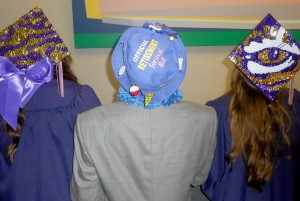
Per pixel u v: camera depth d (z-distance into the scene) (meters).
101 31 1.43
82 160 0.73
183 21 1.47
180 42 0.69
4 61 0.78
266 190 0.92
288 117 0.89
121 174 0.71
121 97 0.71
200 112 0.74
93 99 0.97
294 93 0.97
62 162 0.91
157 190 0.71
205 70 1.62
